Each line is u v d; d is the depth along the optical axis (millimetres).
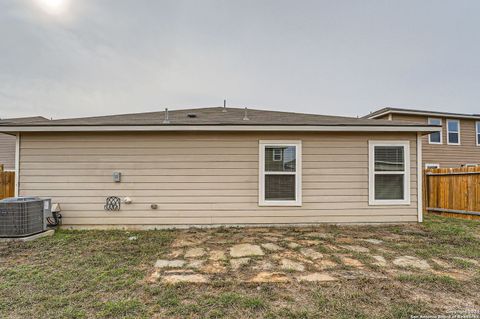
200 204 5758
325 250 4031
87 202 5625
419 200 6020
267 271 3205
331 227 5672
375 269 3266
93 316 2207
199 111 8836
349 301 2463
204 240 4660
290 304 2408
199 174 5770
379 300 2484
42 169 5602
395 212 5969
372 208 5938
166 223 5691
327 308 2338
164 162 5734
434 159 13539
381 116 13797
